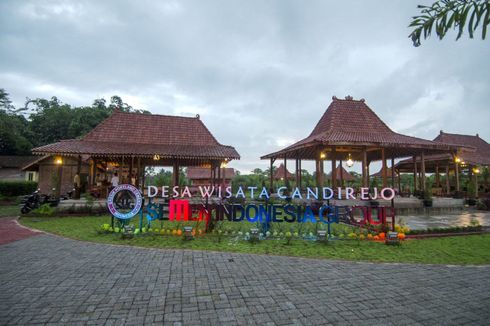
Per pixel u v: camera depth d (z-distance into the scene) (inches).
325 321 136.9
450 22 81.3
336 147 625.0
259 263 234.7
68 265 226.2
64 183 1019.9
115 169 1038.4
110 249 280.5
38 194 592.1
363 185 595.8
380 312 147.6
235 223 446.0
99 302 156.6
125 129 781.3
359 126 696.4
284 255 261.4
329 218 349.1
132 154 624.4
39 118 1662.2
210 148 761.0
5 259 243.6
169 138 802.2
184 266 224.5
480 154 949.2
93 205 554.6
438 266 231.9
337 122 697.0
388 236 307.1
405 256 262.1
